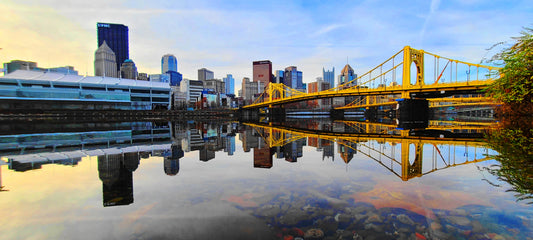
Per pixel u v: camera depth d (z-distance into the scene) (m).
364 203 4.47
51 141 17.58
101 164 8.82
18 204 4.54
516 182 5.79
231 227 3.48
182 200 4.71
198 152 12.44
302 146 14.99
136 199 4.79
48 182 6.20
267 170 7.64
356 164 8.58
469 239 3.08
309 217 3.86
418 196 4.83
